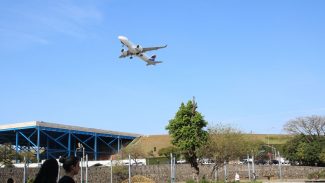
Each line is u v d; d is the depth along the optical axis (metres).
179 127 53.06
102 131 117.19
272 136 138.75
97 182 63.50
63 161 8.95
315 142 101.81
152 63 60.69
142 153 108.56
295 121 107.94
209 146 58.00
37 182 8.23
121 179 68.56
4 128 99.38
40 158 104.50
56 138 108.62
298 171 89.00
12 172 51.34
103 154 124.19
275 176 87.25
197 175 54.19
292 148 104.94
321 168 90.88
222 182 57.62
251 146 74.31
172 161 55.44
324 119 105.56
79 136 115.50
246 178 84.25
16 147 98.31
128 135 129.50
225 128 74.88
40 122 97.12
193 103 53.38
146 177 70.81
